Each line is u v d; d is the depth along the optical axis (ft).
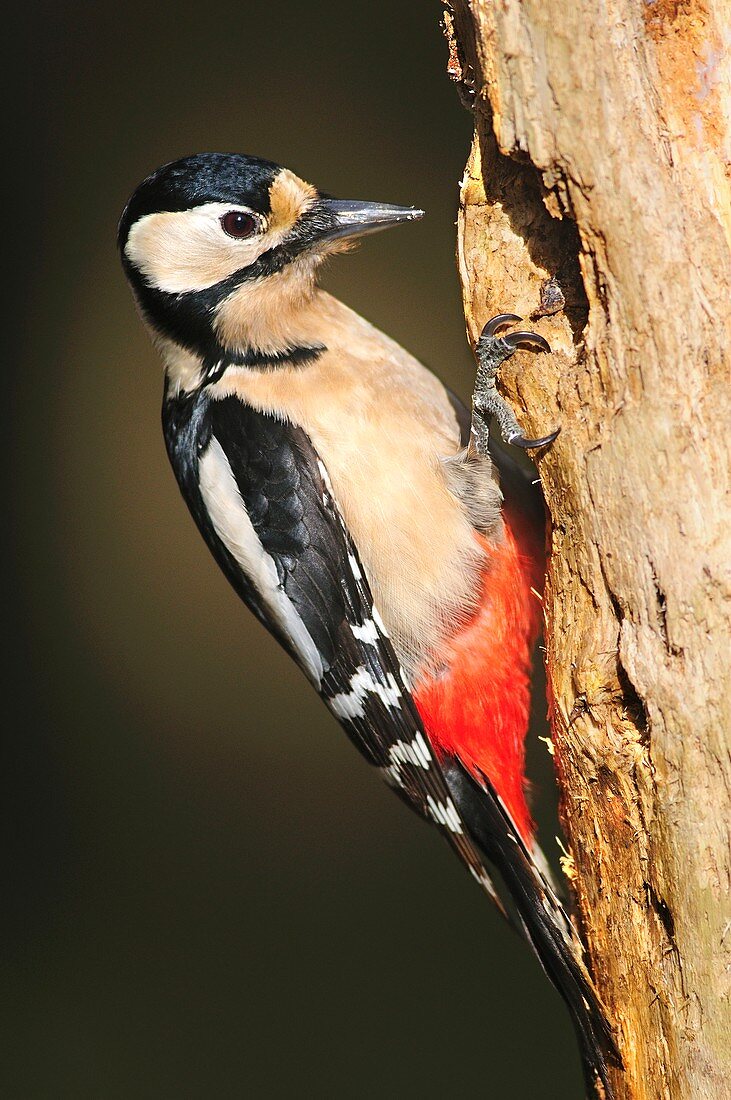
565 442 12.61
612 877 12.60
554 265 12.66
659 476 12.56
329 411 12.78
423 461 12.76
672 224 12.57
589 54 12.57
